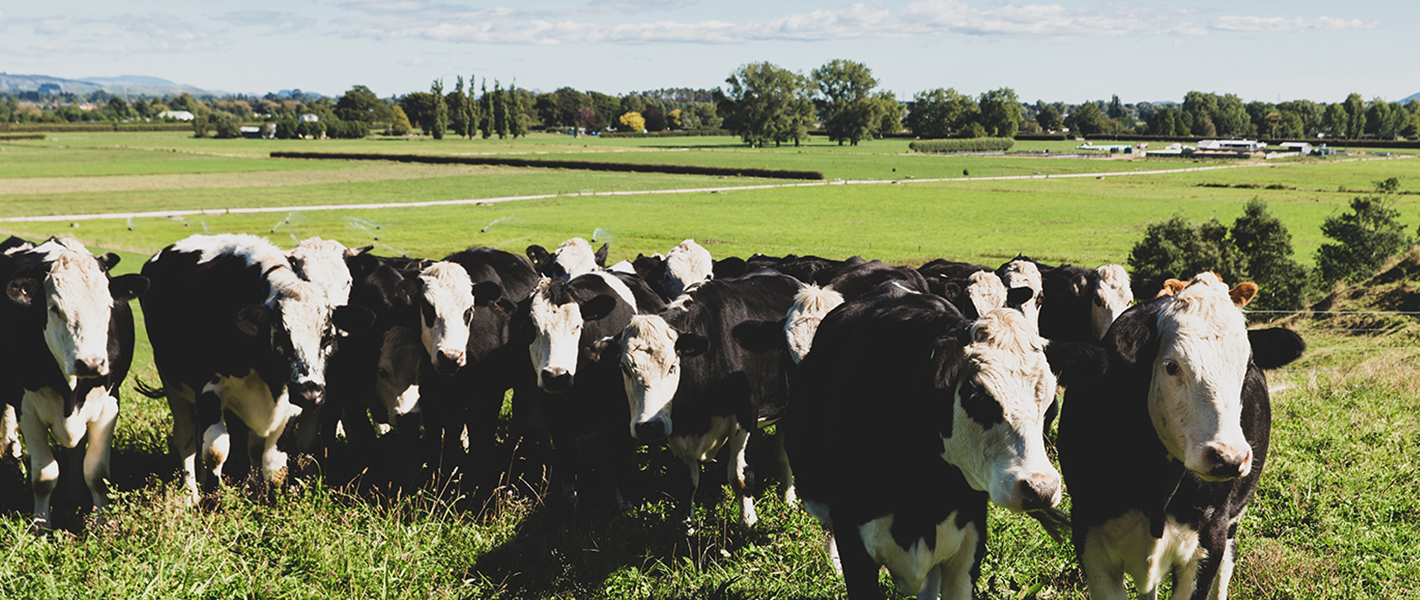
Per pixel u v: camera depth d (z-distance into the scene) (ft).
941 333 14.94
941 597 16.46
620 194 273.95
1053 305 32.12
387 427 32.86
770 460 28.89
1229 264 94.73
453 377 27.96
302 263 27.89
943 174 364.58
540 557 21.18
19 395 23.32
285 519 21.36
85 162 398.01
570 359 24.49
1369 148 607.37
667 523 23.41
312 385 23.20
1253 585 19.11
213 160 417.49
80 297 21.88
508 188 290.76
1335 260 93.81
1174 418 14.23
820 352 18.78
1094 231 186.29
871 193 280.51
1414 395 33.88
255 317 23.13
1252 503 23.44
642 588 19.85
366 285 29.63
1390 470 25.40
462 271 27.20
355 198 256.11
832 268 32.71
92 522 22.18
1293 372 41.52
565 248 36.47
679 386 23.40
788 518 24.00
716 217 213.66
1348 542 21.04
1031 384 13.47
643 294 30.42
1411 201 233.55
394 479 26.71
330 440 27.86
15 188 276.82
